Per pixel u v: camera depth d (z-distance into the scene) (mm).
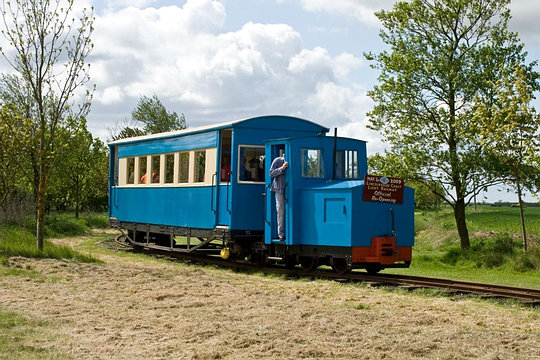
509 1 22672
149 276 14773
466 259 21578
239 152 17281
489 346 8266
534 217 32781
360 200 14719
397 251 15031
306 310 10633
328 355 7680
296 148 16016
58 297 11625
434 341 8508
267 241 16656
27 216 30781
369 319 9930
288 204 15977
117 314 10102
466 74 22703
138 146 22828
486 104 22109
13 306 10594
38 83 18219
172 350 7883
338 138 16672
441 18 22938
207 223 18250
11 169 26781
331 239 15023
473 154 22047
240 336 8602
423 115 23359
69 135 18906
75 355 7531
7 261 16266
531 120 19953
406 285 13672
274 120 17781
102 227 41031
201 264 19484
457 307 11305
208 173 18281
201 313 10273
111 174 24969
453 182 22969
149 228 21875
